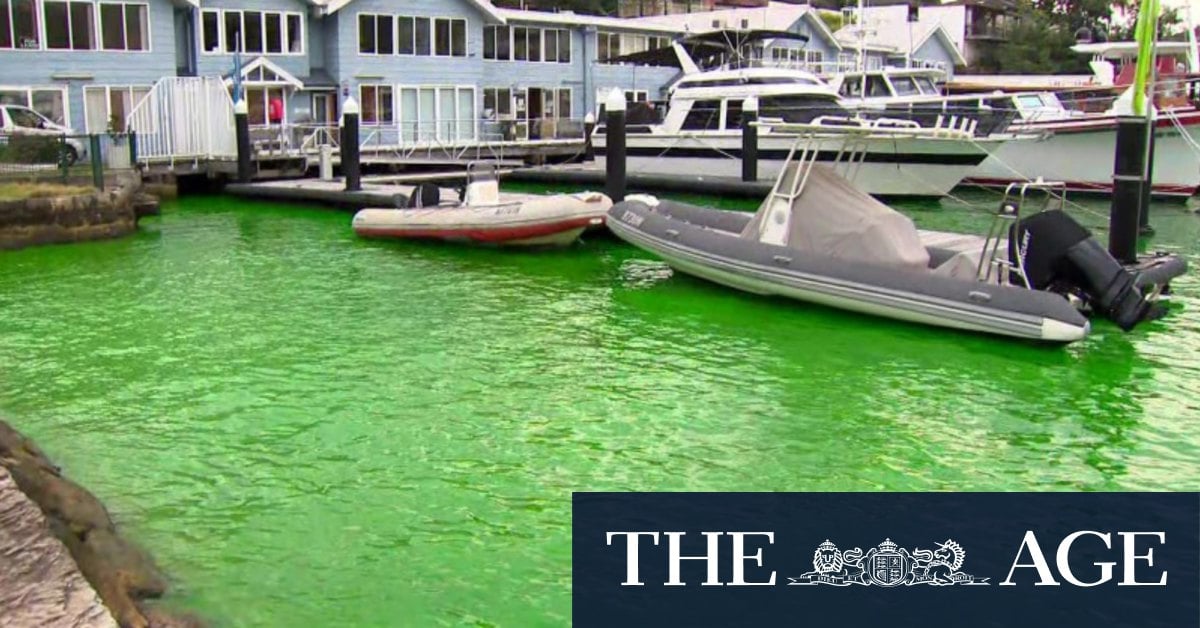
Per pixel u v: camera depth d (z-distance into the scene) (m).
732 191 26.94
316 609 6.32
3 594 5.30
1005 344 12.26
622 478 8.36
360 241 19.95
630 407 10.07
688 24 46.97
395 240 19.83
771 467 8.62
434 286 15.70
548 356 11.84
